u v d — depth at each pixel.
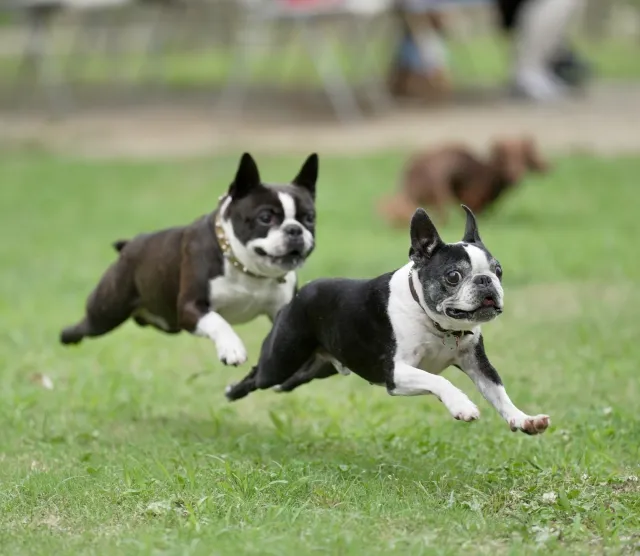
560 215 21.59
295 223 9.24
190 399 11.22
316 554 6.40
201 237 9.61
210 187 25.20
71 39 49.72
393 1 31.95
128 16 46.72
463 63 43.50
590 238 19.20
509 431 9.69
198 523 6.95
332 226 21.17
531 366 11.91
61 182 26.09
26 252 19.98
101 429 10.08
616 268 16.83
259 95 35.88
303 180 9.62
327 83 33.78
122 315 10.39
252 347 13.28
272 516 7.08
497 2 33.16
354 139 29.20
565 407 10.43
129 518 7.31
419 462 8.69
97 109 34.28
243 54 37.97
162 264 9.80
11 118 33.16
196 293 9.51
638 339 12.80
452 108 32.47
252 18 34.00
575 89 34.03
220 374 12.20
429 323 7.73
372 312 7.90
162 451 9.10
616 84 36.72
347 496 7.60
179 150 28.81
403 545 6.62
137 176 26.41
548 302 15.02
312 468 8.36
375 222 21.45
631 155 26.70
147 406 10.75
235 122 31.80
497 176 20.69
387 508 7.35
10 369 12.41
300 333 8.48
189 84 38.69
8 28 53.59
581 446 9.02
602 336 12.96
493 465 8.58
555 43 32.91
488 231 20.09
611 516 7.17
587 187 23.97
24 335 14.05
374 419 10.31
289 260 9.24
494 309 7.39
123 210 23.42
